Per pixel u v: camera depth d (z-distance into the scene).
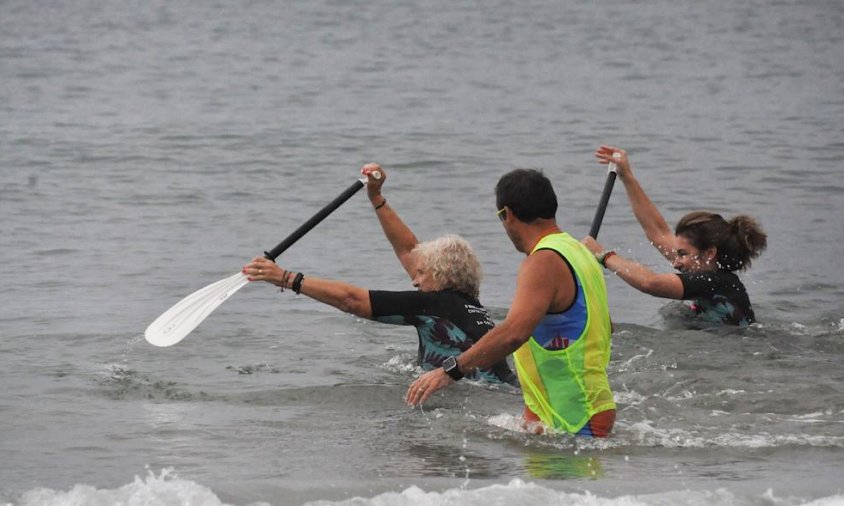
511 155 63.66
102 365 27.89
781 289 36.78
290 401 24.88
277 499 18.25
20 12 141.50
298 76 97.31
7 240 43.91
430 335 26.11
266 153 63.56
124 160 61.09
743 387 25.91
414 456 20.89
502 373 26.39
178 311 25.36
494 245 43.47
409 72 100.31
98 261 40.88
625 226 47.19
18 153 62.47
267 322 32.53
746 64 104.69
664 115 78.31
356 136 69.19
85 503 17.27
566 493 17.92
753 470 20.17
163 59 106.94
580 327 21.03
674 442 21.78
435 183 56.12
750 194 53.22
